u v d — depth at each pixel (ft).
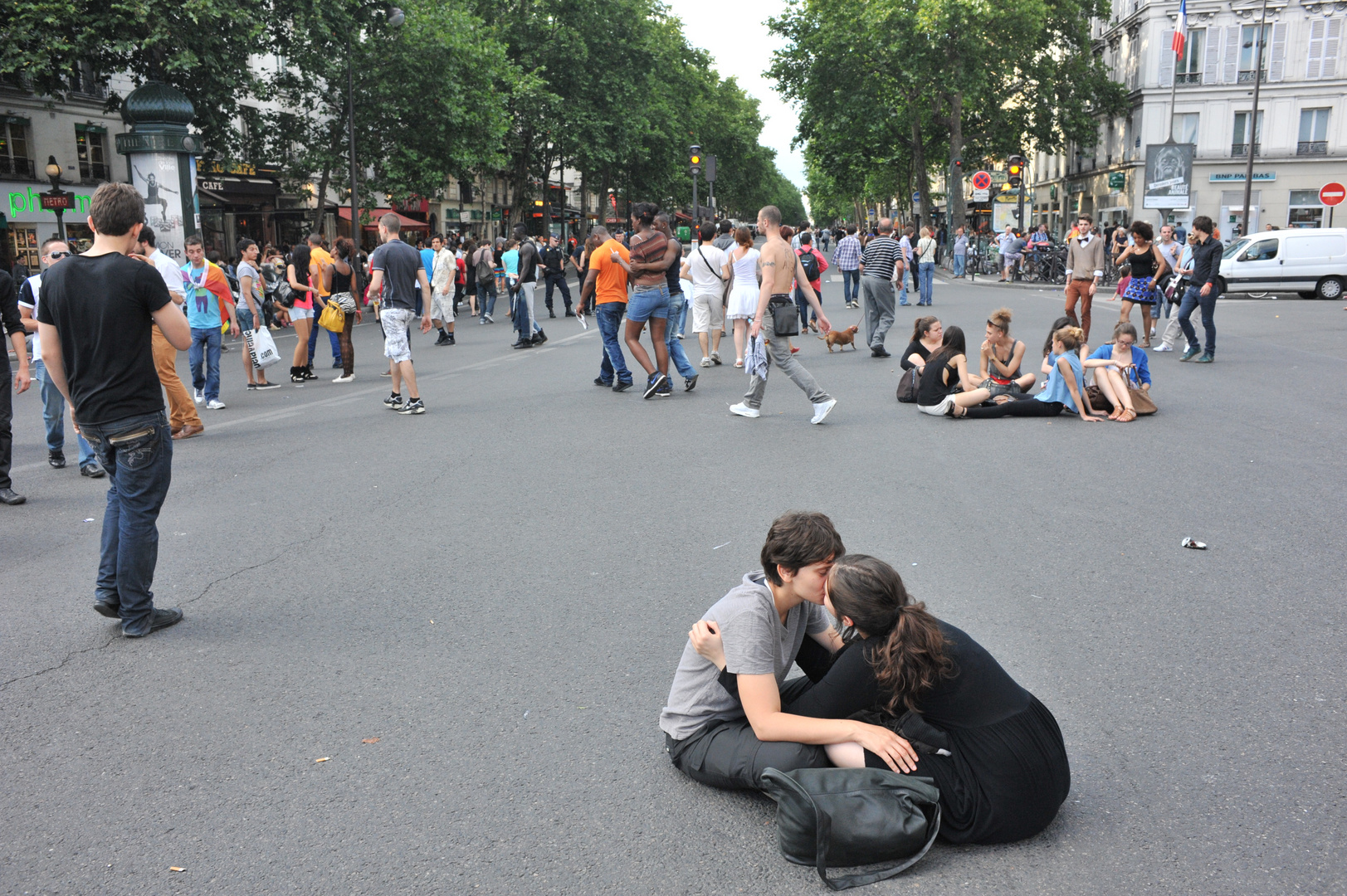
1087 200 198.29
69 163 111.14
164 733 12.48
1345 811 10.19
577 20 162.61
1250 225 167.63
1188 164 119.14
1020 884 9.18
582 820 10.39
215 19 83.20
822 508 21.98
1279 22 162.20
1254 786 10.69
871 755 10.00
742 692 10.38
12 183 102.99
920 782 9.62
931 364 32.91
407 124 115.55
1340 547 18.72
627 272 38.99
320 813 10.59
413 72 110.83
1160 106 168.55
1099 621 15.30
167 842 10.11
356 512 22.67
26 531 21.88
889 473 25.08
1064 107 170.91
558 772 11.37
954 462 26.14
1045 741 9.84
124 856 9.88
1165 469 25.04
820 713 10.18
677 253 37.01
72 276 15.06
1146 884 9.13
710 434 30.55
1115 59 184.03
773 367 45.29
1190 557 18.31
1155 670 13.60
